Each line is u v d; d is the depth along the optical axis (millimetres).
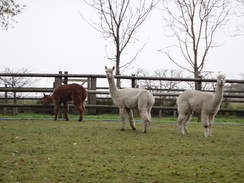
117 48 16391
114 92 9422
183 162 6090
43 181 4852
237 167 5812
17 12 14500
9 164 5633
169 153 6781
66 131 9125
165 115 15570
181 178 5195
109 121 12227
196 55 18031
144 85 16531
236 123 12797
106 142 7703
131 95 9203
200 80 13430
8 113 15422
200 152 6926
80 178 5051
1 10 14109
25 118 12836
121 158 6277
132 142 7777
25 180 4875
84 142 7648
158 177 5199
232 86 16781
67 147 7082
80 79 16312
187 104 9070
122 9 16469
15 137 8016
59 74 13227
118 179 5059
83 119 12766
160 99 15000
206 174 5402
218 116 15703
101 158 6227
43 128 9562
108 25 16406
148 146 7375
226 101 15242
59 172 5293
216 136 9008
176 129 10281
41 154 6418
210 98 8555
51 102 12594
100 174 5262
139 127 10492
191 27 18078
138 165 5809
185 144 7695
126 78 13297
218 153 6875
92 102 15094
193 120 13844
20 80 16609
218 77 8305
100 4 16297
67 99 11875
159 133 9242
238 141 8273
